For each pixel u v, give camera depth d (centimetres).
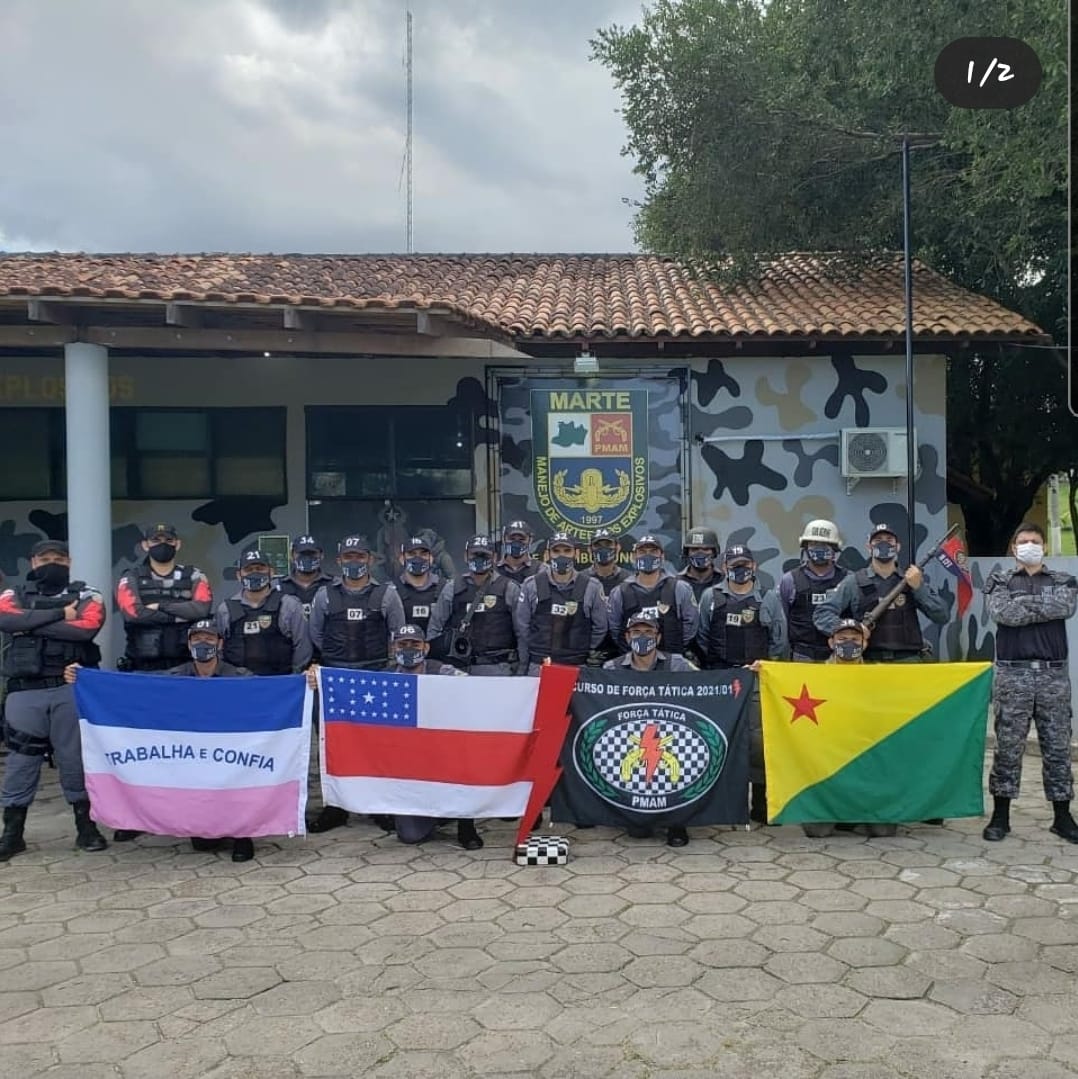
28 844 607
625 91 1203
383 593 681
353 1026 377
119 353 969
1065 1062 346
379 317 788
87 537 795
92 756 581
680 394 1016
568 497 1018
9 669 586
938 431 1022
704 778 592
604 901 504
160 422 1026
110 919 485
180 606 639
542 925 473
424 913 489
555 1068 346
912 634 655
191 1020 383
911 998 394
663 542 1016
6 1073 346
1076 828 591
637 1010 387
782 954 436
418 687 586
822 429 1020
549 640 679
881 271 1234
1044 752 594
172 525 1024
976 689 596
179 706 578
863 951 438
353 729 592
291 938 460
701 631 686
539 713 581
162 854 587
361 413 1027
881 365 1020
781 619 671
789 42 1160
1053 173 874
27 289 708
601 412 1019
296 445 1027
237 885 533
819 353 1016
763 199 1187
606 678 595
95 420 798
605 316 1022
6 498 1017
